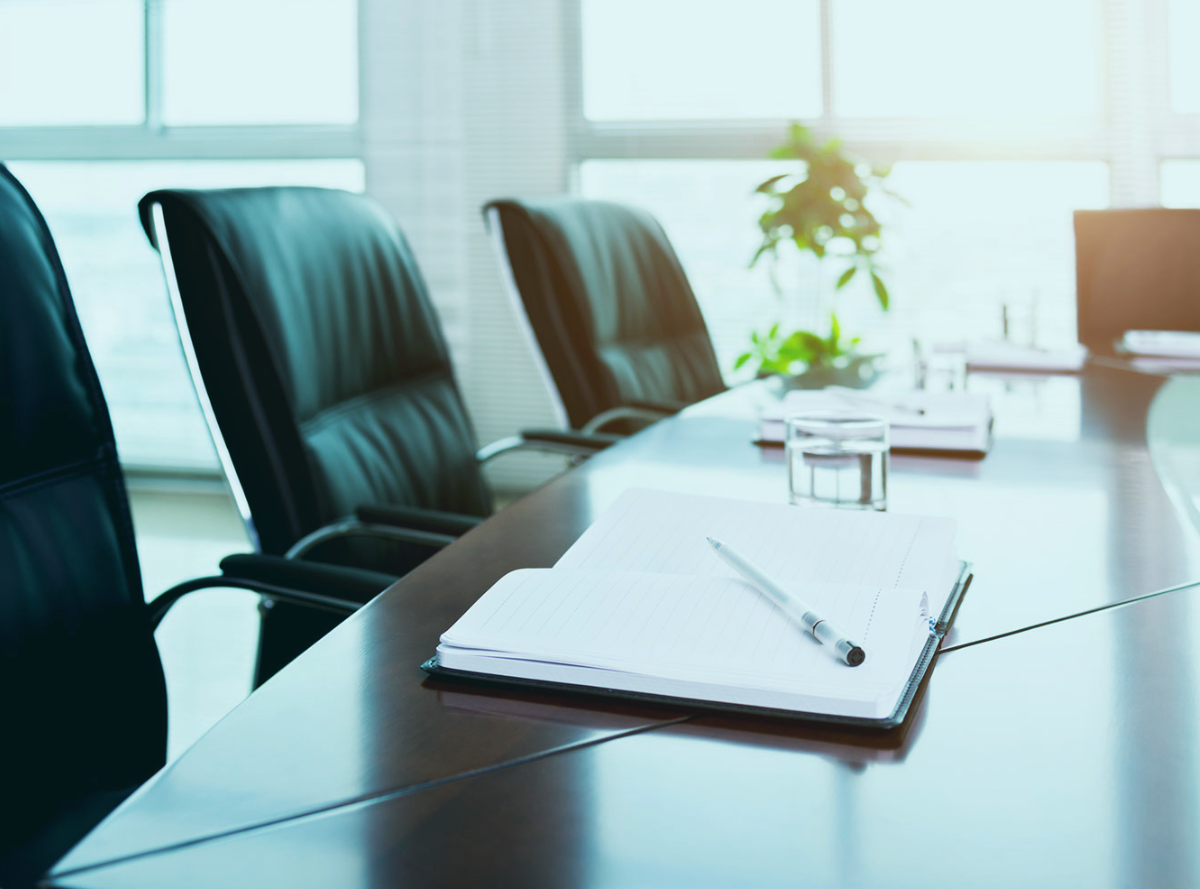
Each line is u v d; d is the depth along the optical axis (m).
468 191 3.82
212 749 0.52
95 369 1.03
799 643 0.58
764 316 3.73
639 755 0.51
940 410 1.25
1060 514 0.93
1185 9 3.35
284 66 3.93
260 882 0.42
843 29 3.56
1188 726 0.53
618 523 0.82
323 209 1.42
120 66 4.05
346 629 0.67
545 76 3.73
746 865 0.43
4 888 0.83
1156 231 2.50
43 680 0.94
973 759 0.50
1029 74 3.46
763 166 3.68
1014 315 1.97
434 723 0.55
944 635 0.66
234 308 1.18
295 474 1.20
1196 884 0.41
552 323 1.88
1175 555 0.81
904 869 0.42
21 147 4.16
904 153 3.55
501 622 0.62
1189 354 2.01
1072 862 0.42
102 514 1.02
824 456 0.93
